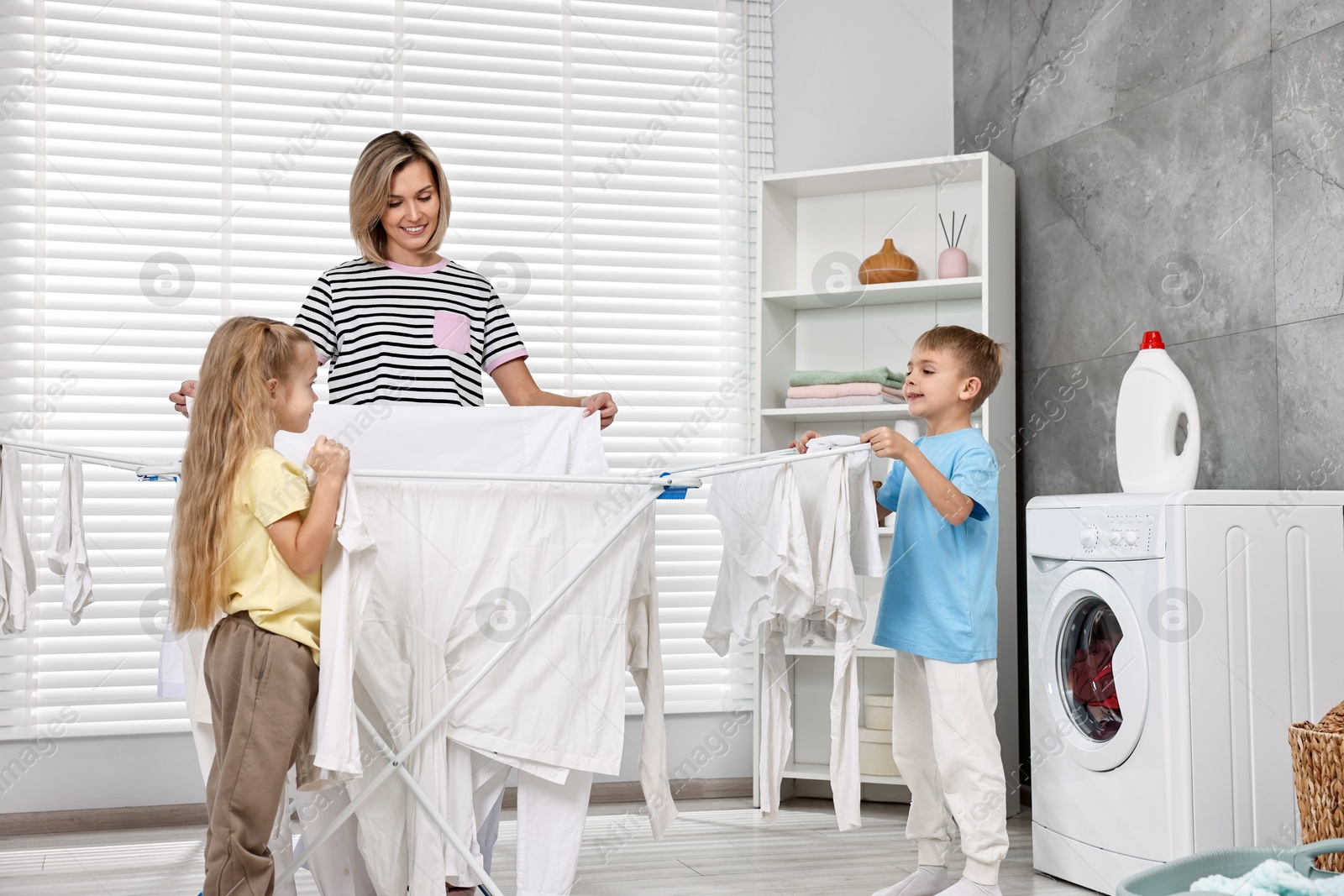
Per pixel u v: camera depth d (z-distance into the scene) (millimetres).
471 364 2197
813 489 2107
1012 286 3172
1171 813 2090
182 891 2256
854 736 2023
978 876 2035
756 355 3199
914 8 3516
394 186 2129
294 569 1642
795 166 3393
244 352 1706
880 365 3307
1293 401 2328
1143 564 2168
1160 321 2699
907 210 3299
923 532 2168
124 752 2857
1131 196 2793
